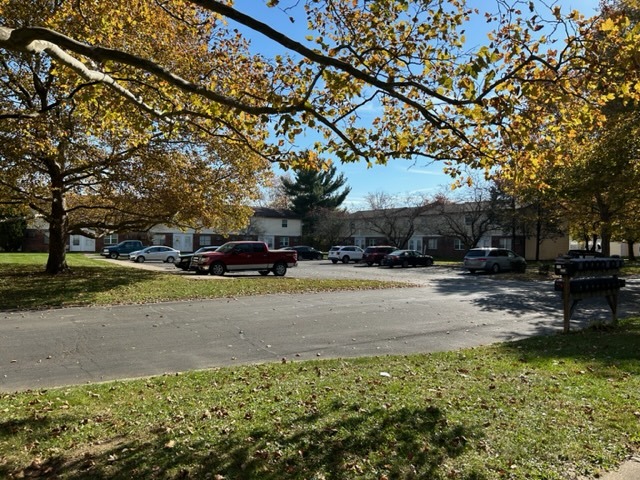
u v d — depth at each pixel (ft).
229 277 76.23
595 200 86.28
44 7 44.86
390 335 34.32
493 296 58.03
